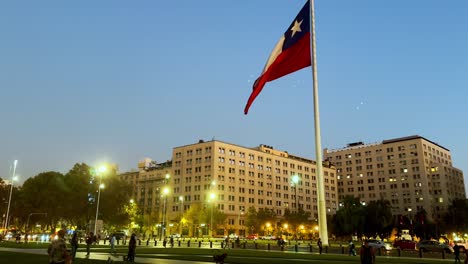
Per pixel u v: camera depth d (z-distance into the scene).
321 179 33.09
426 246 53.47
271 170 177.50
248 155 169.00
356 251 43.19
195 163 161.75
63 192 102.00
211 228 131.38
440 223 140.75
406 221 119.81
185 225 145.62
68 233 108.25
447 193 188.50
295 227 145.75
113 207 103.75
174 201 164.88
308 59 32.81
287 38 34.88
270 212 149.00
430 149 198.75
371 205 99.56
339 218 101.50
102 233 95.62
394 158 199.75
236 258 34.69
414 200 189.25
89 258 33.00
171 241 57.53
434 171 192.25
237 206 158.25
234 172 161.12
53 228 117.00
